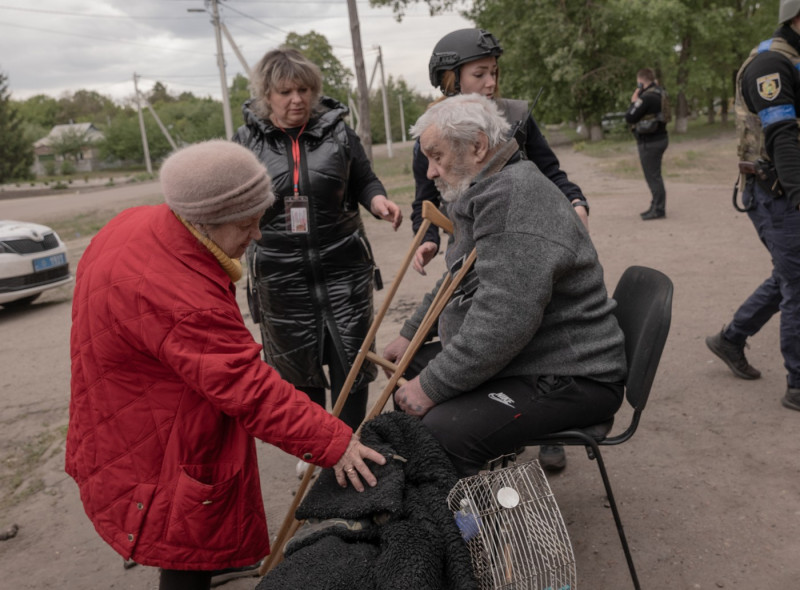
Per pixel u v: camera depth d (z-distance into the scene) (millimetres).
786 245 3262
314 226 2889
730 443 3203
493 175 1973
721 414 3484
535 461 1937
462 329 1970
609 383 2107
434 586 1600
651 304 2123
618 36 30203
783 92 3111
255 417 1697
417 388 2061
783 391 3654
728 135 29125
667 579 2377
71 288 9328
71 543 3016
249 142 2943
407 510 1754
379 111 78312
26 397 4992
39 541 3053
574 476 3084
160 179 1690
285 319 2994
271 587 1582
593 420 2107
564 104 31547
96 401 1724
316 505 1838
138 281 1641
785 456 3039
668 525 2666
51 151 95062
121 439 1725
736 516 2676
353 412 3076
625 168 17719
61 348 6262
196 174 1613
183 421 1720
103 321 1669
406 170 26016
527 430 2025
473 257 2059
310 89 2799
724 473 2971
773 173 3244
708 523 2654
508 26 31109
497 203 1916
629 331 2268
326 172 2867
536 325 1915
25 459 3949
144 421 1716
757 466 2994
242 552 1802
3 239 7820
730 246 6992
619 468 3109
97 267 1699
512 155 2016
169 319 1629
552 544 1786
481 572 1751
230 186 1631
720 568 2404
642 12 26641
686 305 5199
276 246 2916
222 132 76938
